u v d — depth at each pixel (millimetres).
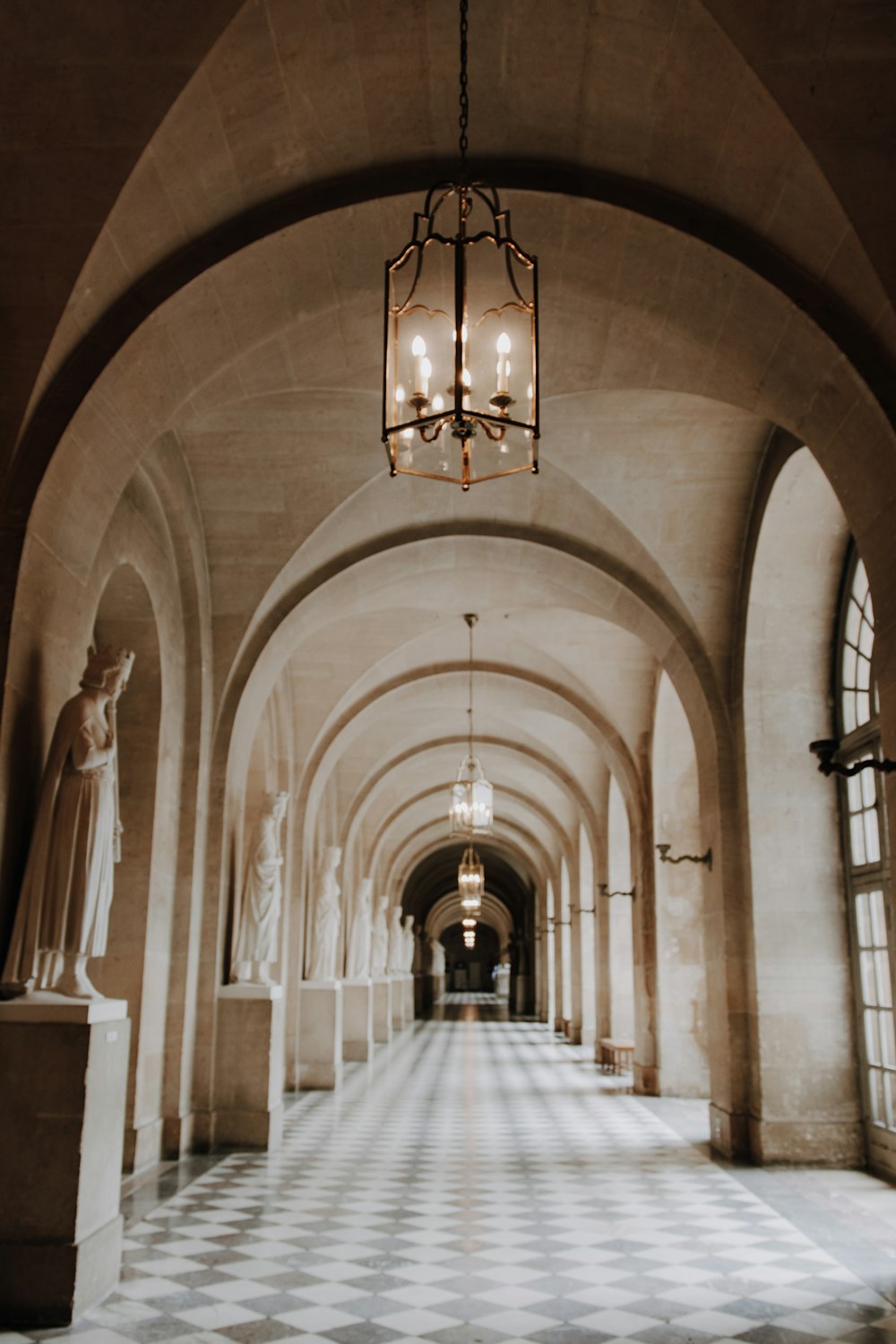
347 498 11352
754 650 11125
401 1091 16219
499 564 13016
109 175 6176
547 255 7496
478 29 6008
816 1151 10258
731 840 11180
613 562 12211
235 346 7676
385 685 18000
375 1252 7145
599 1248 7258
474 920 24562
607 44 6051
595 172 6992
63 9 5789
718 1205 8594
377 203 6988
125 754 10219
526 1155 10930
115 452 7164
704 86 6059
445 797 30266
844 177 5930
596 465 10867
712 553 11281
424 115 6645
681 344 7961
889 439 6293
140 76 5973
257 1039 11227
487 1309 5926
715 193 6719
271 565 11602
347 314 8070
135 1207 8398
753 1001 10688
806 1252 7184
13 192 6238
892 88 5742
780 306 6742
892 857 6336
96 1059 5918
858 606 10484
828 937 10680
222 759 11531
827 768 6668
